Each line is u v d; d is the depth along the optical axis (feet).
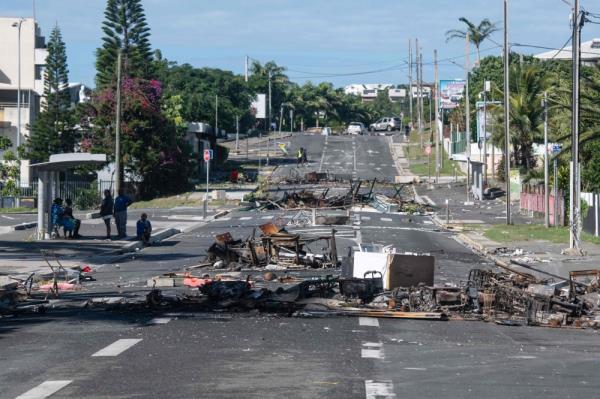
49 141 343.05
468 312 71.92
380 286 79.36
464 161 366.84
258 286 93.50
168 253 139.03
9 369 47.01
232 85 569.64
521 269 120.78
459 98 468.34
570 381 45.62
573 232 143.43
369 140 526.98
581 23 142.41
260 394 40.86
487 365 49.88
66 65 352.69
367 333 60.95
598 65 228.02
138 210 254.68
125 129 310.45
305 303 74.13
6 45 442.91
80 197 280.72
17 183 311.27
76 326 62.95
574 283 85.56
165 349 53.06
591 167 204.33
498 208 261.24
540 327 67.56
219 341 56.24
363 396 40.70
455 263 126.52
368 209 248.32
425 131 549.54
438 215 238.07
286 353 52.06
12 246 142.00
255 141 525.75
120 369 46.73
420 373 46.83
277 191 303.07
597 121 204.64
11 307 71.87
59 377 44.65
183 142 328.70
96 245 145.18
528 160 326.85
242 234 175.63
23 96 404.57
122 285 95.86
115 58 337.31
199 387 42.27
